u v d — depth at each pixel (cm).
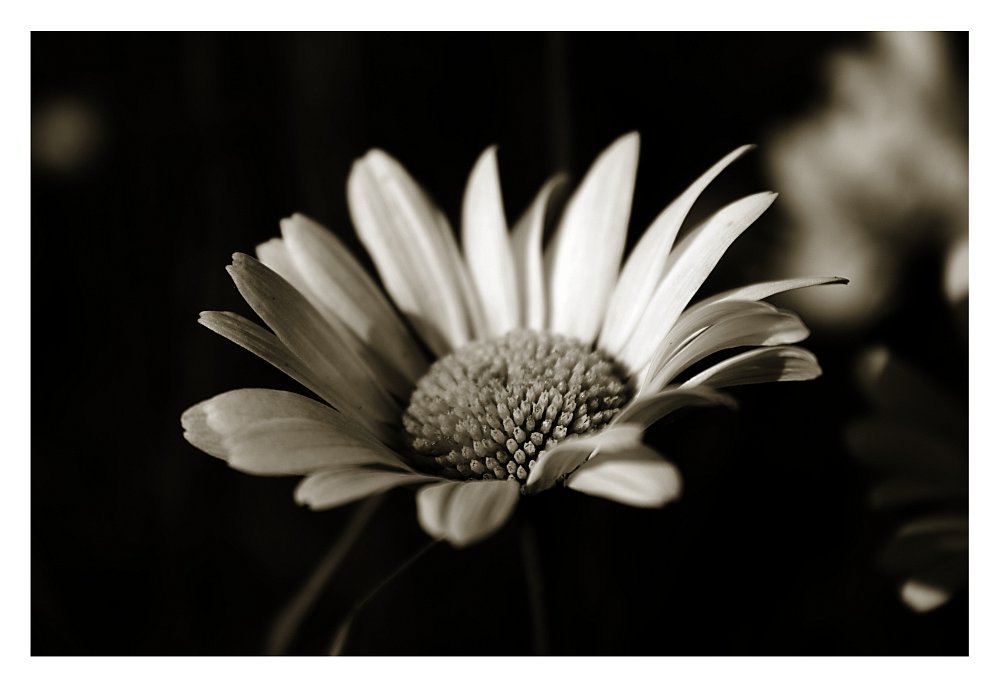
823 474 16
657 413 13
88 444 16
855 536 16
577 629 15
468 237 16
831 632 15
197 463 16
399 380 15
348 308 15
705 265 14
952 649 15
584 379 15
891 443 16
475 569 16
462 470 14
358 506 16
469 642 16
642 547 16
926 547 15
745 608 15
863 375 16
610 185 16
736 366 14
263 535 16
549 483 14
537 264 16
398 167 16
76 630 16
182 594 16
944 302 16
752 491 16
